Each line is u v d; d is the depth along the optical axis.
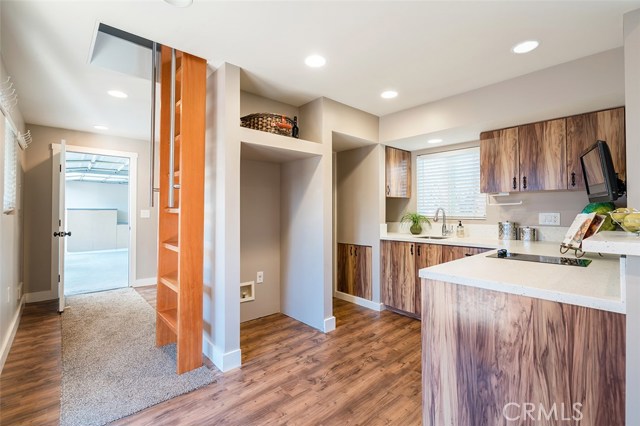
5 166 2.41
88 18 1.78
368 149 3.75
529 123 2.84
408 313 3.46
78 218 10.09
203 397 1.93
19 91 2.86
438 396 1.46
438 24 1.87
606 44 2.09
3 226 2.37
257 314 3.35
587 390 1.08
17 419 1.70
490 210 3.50
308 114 3.18
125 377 2.14
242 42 2.06
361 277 3.83
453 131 3.15
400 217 4.29
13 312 2.90
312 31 1.94
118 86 2.76
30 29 1.88
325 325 2.99
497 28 1.91
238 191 2.37
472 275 1.41
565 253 2.15
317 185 3.07
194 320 2.23
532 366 1.20
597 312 1.07
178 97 2.55
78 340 2.75
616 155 2.40
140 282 4.77
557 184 2.68
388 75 2.56
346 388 2.04
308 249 3.18
